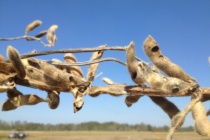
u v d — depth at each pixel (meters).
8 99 0.32
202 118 0.28
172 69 0.30
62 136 24.89
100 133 28.97
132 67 0.30
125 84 0.32
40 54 0.30
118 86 0.32
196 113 0.29
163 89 0.29
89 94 0.32
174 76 0.30
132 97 0.37
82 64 0.33
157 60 0.30
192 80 0.30
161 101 0.34
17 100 0.32
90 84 0.32
